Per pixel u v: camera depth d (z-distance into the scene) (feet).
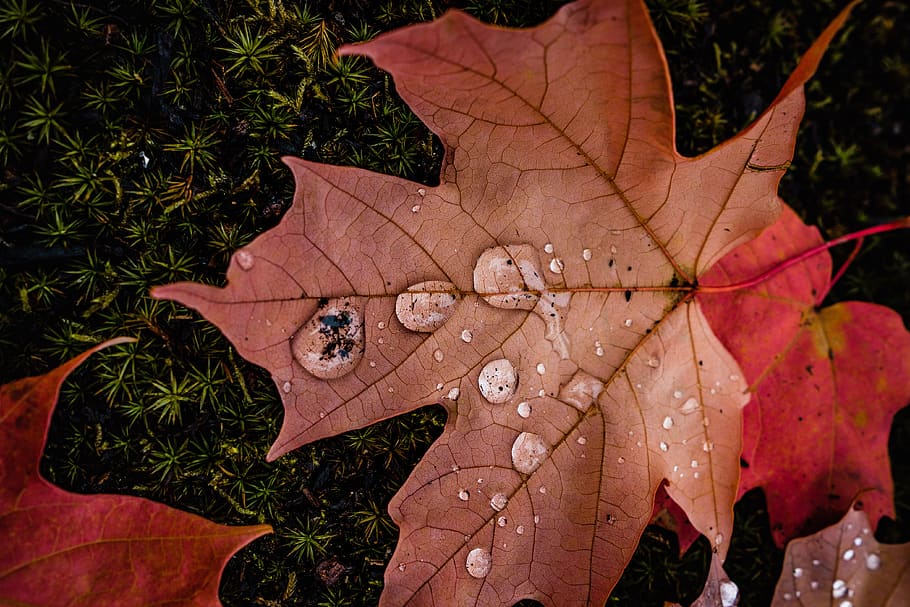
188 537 0.42
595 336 0.46
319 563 0.50
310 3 0.48
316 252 0.41
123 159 0.46
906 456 0.60
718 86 0.55
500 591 0.44
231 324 0.40
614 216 0.45
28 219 0.45
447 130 0.42
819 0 0.57
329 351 0.42
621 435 0.46
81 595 0.41
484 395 0.44
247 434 0.48
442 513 0.44
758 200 0.45
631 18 0.36
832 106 0.59
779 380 0.52
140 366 0.47
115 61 0.46
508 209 0.44
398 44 0.37
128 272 0.46
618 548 0.45
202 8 0.46
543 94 0.40
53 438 0.46
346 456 0.50
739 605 0.55
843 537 0.49
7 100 0.44
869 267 0.60
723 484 0.47
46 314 0.46
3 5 0.43
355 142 0.49
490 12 0.50
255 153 0.48
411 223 0.43
